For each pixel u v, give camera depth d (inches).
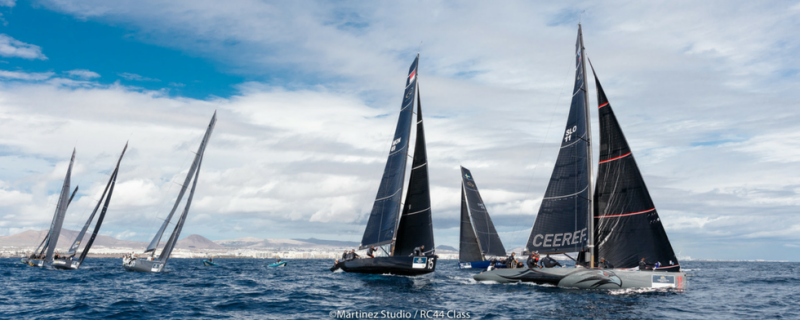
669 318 673.0
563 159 1080.8
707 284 1337.4
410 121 1373.0
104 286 1093.8
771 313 737.6
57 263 1768.0
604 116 1030.4
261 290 1026.7
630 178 984.3
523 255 1101.1
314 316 684.1
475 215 2073.1
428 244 1258.6
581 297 871.7
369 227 1418.6
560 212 1061.1
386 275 1320.1
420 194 1299.2
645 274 927.0
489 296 898.7
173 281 1282.0
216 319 651.5
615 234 990.4
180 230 1585.9
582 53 1067.9
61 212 1841.8
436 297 893.2
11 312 700.0
